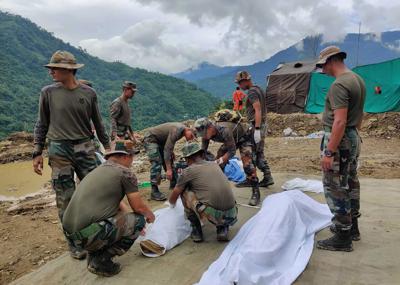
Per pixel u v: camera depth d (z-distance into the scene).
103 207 3.67
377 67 15.18
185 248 4.29
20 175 11.55
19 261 4.79
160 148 6.50
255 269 3.44
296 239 3.97
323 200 5.62
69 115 4.32
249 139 5.65
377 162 9.15
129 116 8.15
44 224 6.04
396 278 3.39
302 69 19.28
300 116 17.02
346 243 3.91
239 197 5.98
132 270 3.88
